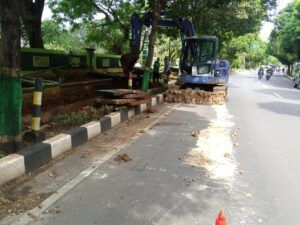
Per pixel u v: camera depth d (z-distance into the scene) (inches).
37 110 262.5
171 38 1035.3
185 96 586.6
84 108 386.0
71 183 206.1
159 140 316.5
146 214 171.0
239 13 940.6
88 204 179.6
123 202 183.3
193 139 325.4
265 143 323.0
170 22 711.1
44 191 193.5
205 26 920.9
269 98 727.7
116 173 225.9
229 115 475.5
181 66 681.0
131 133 339.6
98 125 323.6
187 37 669.9
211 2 818.8
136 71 721.6
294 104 634.8
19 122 237.8
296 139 345.4
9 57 229.1
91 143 295.9
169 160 257.9
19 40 233.5
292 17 1740.9
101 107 394.3
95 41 1168.8
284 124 425.7
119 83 679.1
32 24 666.8
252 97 737.6
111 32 1149.1
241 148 300.7
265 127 400.2
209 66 652.7
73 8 967.0
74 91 538.6
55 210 171.6
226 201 189.6
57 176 216.5
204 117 451.2
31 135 260.7
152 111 472.7
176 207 179.9
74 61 748.6
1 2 224.7
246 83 1246.3
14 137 234.8
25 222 159.3
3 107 231.5
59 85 487.8
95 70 836.6
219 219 83.6
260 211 179.9
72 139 275.0
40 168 229.1
